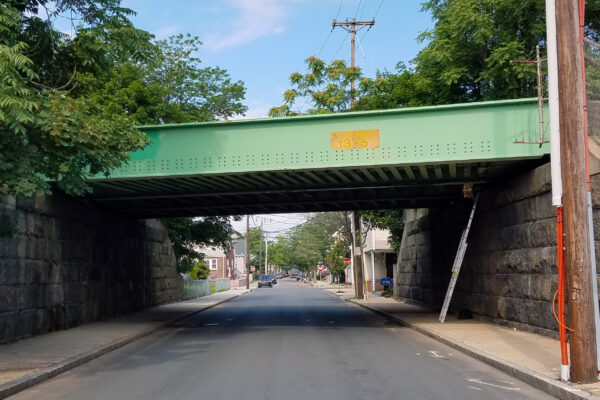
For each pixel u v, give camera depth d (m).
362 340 14.34
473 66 21.12
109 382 9.13
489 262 16.39
